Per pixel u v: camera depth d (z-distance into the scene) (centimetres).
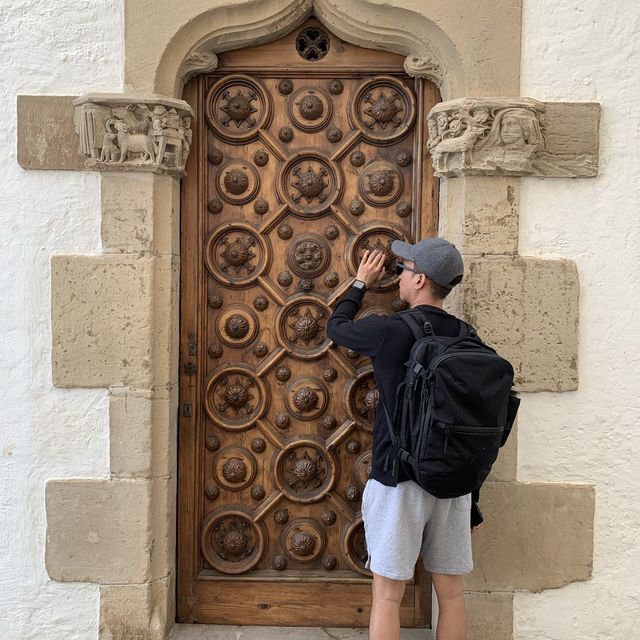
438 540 239
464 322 245
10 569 279
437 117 271
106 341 274
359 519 298
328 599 299
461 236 273
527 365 272
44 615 279
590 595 276
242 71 294
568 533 274
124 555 275
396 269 285
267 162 298
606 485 274
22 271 275
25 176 274
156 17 270
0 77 274
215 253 299
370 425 298
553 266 271
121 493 275
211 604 300
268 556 301
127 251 274
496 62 269
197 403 298
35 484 277
